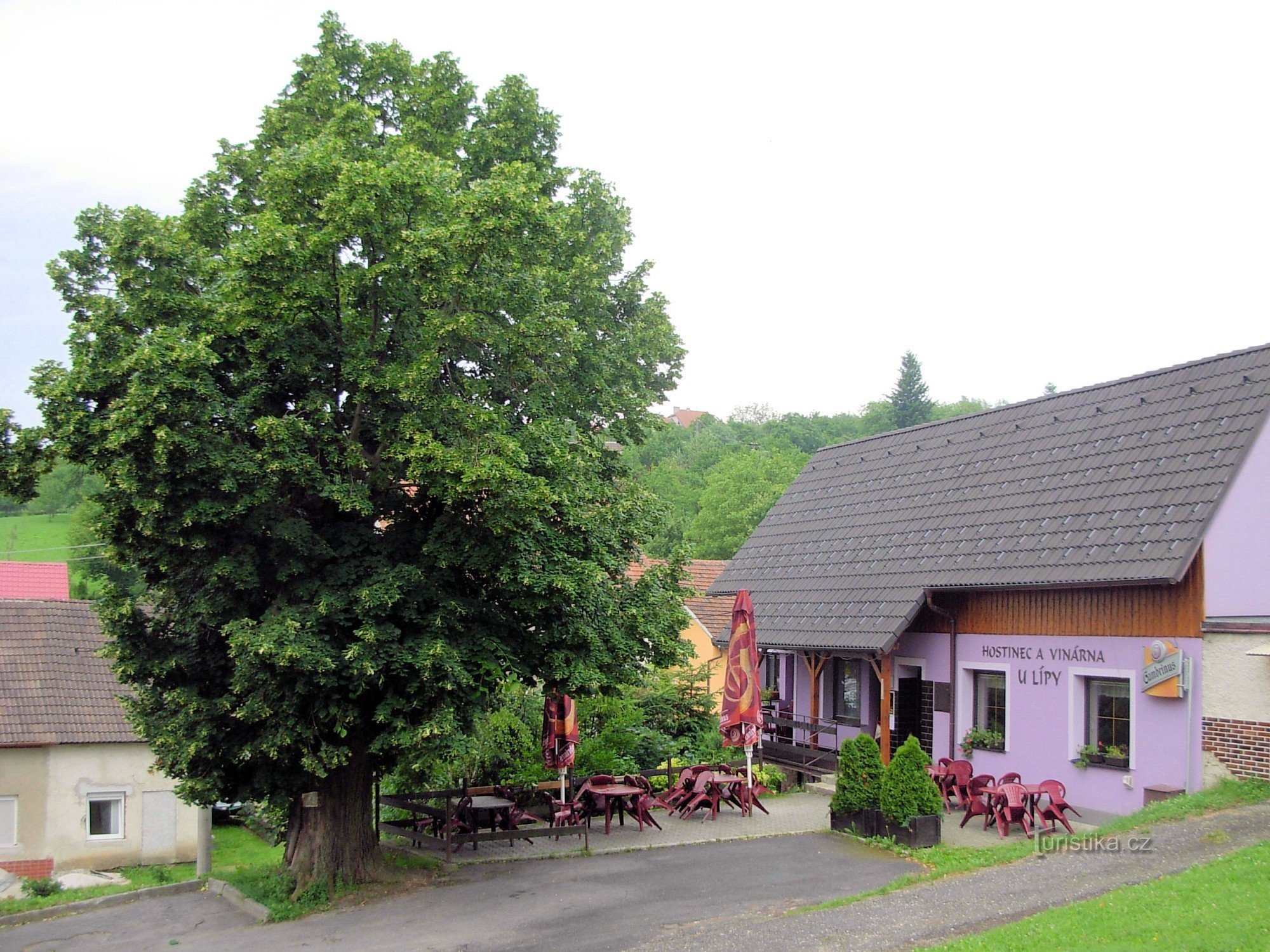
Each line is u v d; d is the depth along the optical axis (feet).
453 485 38.63
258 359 41.70
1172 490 54.39
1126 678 53.36
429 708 42.50
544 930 38.78
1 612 91.09
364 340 42.29
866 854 49.34
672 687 82.28
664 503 51.75
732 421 383.45
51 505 247.29
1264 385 55.21
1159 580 49.52
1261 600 52.54
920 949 31.35
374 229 39.24
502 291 42.04
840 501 85.71
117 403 37.47
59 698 85.25
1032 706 58.85
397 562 43.86
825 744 77.30
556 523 44.78
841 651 68.28
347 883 46.68
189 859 86.74
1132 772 52.47
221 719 43.42
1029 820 51.83
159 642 44.29
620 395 51.98
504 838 50.44
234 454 39.45
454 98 50.01
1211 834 40.65
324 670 39.40
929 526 71.05
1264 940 27.04
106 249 43.42
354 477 44.45
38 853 81.10
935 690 66.39
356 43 49.78
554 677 44.73
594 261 52.75
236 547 41.47
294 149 41.68
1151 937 28.53
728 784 62.23
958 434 79.66
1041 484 64.75
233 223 47.98
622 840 54.49
